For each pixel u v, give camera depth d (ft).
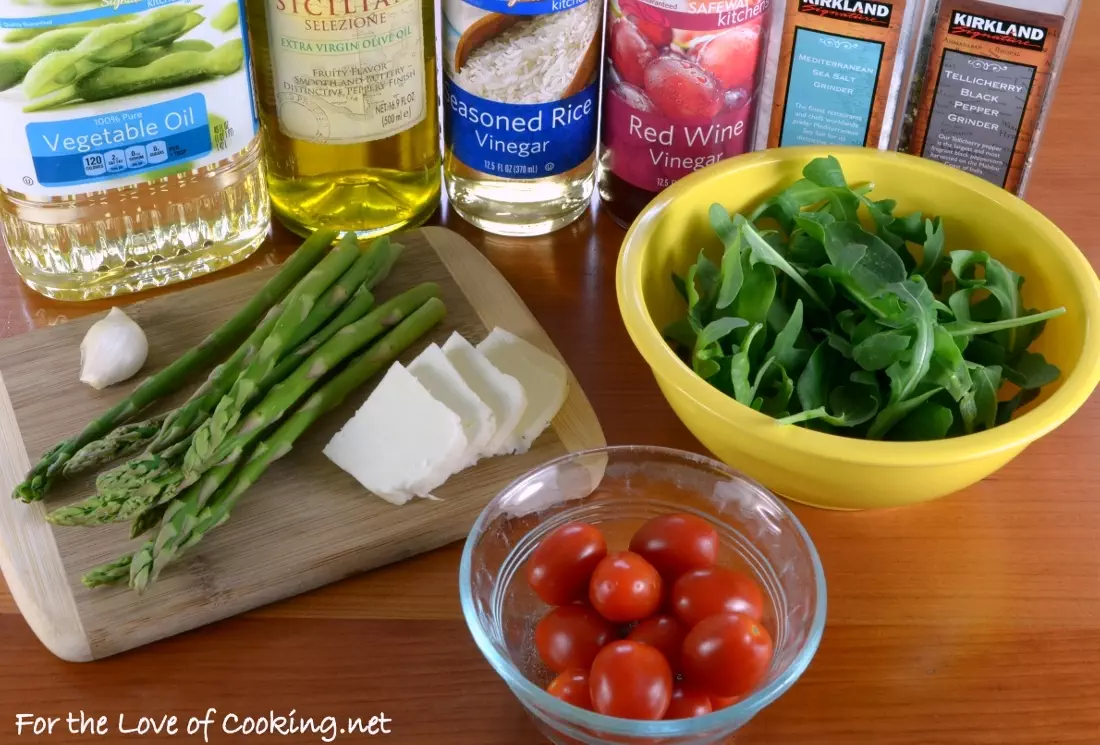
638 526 2.51
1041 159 3.53
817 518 2.60
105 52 2.63
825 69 3.07
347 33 2.83
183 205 2.98
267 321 2.75
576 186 3.31
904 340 2.37
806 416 2.26
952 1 2.90
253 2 2.97
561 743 2.18
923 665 2.32
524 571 2.43
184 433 2.53
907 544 2.54
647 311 2.45
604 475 2.49
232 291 3.05
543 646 2.21
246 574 2.38
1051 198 3.39
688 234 2.77
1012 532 2.56
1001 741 2.20
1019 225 2.67
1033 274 2.66
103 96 2.70
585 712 1.94
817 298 2.60
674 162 3.12
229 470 2.45
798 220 2.64
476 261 3.14
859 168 2.82
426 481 2.50
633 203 3.27
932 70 3.02
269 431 2.61
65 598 2.33
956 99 3.05
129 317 2.93
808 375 2.46
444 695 2.27
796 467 2.26
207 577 2.37
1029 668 2.31
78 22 2.57
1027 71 2.92
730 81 2.99
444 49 3.05
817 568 2.18
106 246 2.98
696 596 2.17
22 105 2.65
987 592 2.45
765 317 2.54
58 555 2.41
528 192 3.26
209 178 2.96
